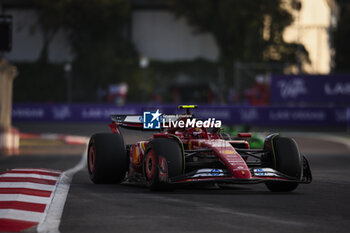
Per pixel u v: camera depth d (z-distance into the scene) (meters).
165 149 28.89
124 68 198.38
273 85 152.50
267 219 21.77
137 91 196.25
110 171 33.88
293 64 196.12
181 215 22.58
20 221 21.38
